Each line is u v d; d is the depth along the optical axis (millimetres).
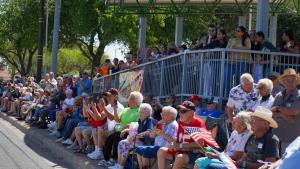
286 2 21484
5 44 48844
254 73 11438
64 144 14883
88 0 34031
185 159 8688
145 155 9820
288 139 8727
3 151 14398
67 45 40000
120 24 32844
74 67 73625
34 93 23391
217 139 9789
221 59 11492
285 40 12273
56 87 22297
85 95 15406
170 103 12781
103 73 20953
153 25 33781
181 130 9094
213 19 34094
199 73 12281
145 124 10664
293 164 4305
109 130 12312
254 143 7809
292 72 8766
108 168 11180
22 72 48031
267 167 6320
